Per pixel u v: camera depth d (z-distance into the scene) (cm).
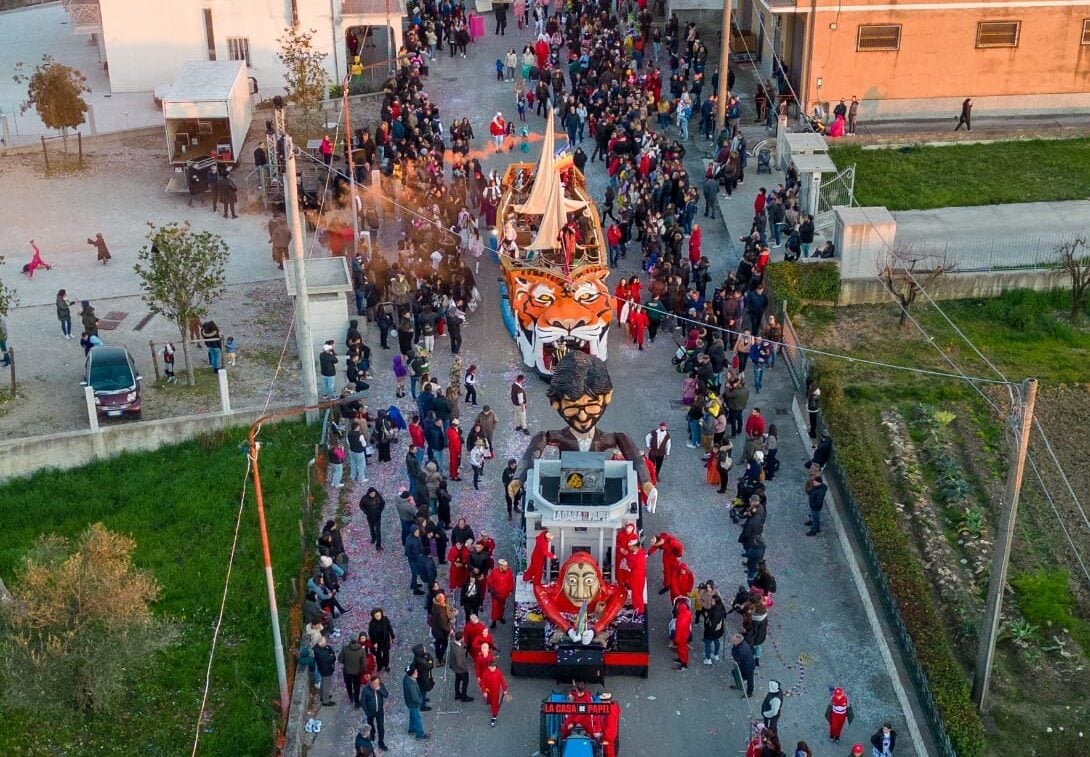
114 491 3450
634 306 3975
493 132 5316
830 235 4509
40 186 5147
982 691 2664
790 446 3569
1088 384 3775
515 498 3155
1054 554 3130
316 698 2800
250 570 3144
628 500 2875
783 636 2930
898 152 5181
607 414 3716
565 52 6269
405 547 2995
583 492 2897
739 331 3884
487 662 2683
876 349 3969
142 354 4028
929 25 5312
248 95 5534
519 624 2828
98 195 5081
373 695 2597
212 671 2864
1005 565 2558
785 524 3278
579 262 4006
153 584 2941
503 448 3566
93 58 6444
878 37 5325
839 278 4175
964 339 4000
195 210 4969
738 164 4812
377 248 4328
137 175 5234
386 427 3472
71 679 2698
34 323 4184
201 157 5078
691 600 2906
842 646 2903
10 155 5388
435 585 2855
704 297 4134
